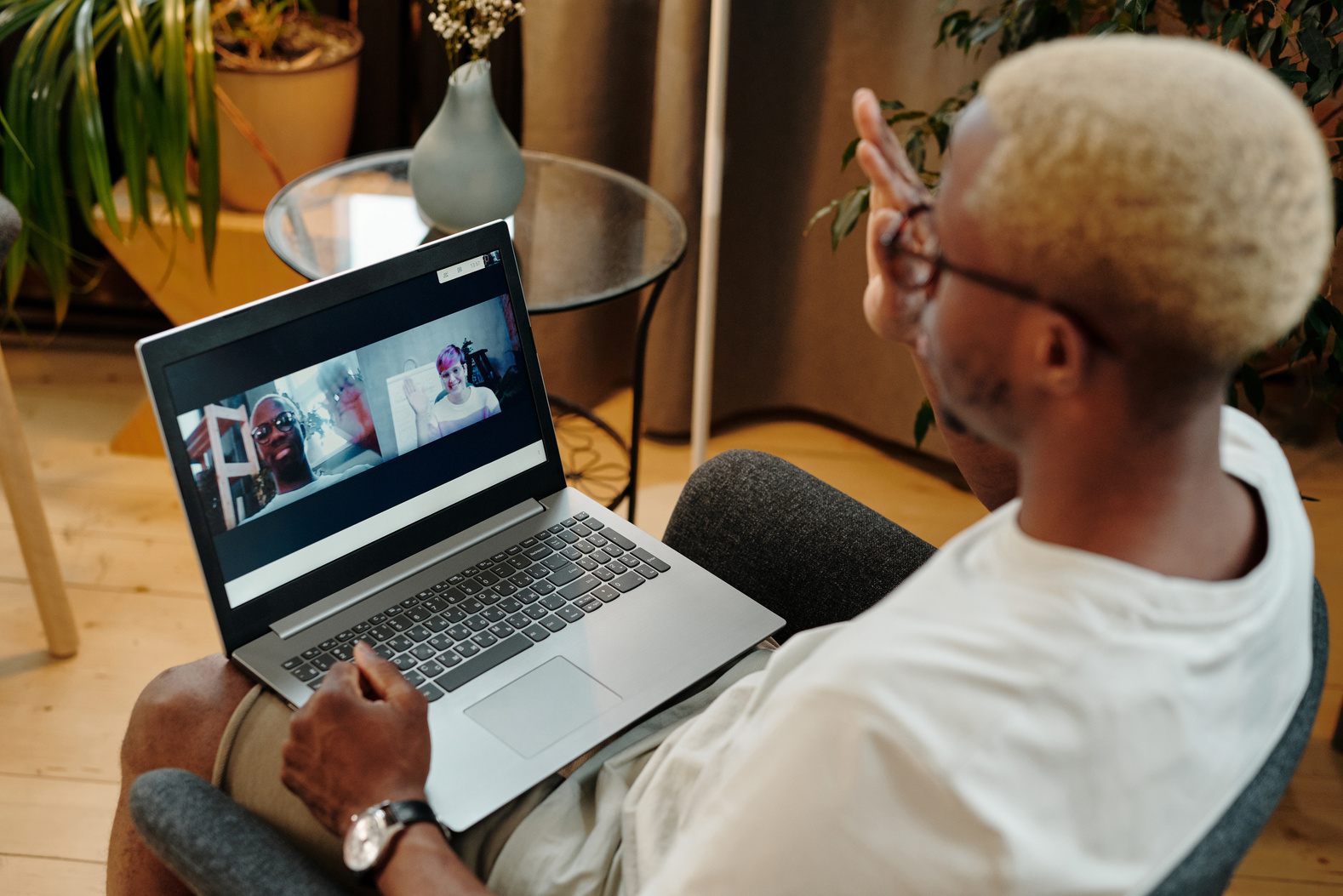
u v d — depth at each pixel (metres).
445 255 1.04
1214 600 0.56
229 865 0.76
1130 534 0.56
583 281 1.46
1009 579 0.56
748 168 2.02
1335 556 1.95
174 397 0.89
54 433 2.11
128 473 2.04
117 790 1.50
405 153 1.75
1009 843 0.52
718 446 2.21
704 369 1.77
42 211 1.81
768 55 1.92
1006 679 0.53
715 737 0.82
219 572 0.93
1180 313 0.50
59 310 1.94
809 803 0.55
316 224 1.54
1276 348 1.83
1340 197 1.30
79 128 1.75
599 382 2.23
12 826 1.44
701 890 0.58
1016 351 0.55
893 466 2.19
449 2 1.57
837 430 2.28
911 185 0.86
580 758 0.89
